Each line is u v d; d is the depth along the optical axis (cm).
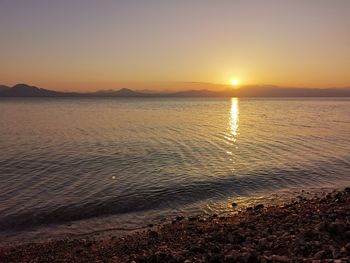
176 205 2153
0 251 1499
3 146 4591
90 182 2678
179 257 1062
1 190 2462
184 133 6225
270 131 6600
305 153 3997
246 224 1491
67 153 4019
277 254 1028
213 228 1509
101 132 6362
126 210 2066
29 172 3038
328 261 863
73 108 17662
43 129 6900
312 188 2492
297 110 16938
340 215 1415
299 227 1309
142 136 5728
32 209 2064
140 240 1483
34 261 1348
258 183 2639
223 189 2481
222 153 4025
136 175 2900
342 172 3000
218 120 9781
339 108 19425
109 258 1269
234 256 1002
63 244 1560
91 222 1875
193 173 2964
